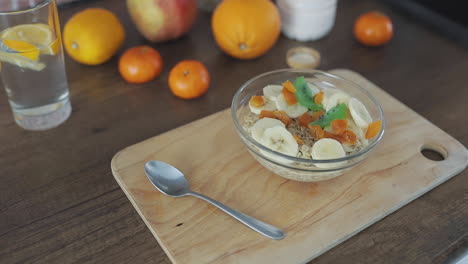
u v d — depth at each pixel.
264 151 0.58
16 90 0.66
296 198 0.61
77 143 0.67
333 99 0.64
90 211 0.60
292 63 0.77
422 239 0.58
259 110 0.64
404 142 0.67
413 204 0.61
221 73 0.77
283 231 0.58
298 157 0.60
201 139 0.67
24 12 0.63
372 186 0.62
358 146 0.61
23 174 0.63
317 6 0.79
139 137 0.68
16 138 0.67
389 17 0.88
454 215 0.60
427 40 0.84
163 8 0.76
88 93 0.73
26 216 0.59
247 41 0.76
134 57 0.73
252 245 0.57
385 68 0.79
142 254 0.57
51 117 0.68
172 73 0.72
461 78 0.77
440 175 0.63
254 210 0.60
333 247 0.58
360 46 0.83
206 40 0.83
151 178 0.62
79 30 0.74
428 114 0.71
